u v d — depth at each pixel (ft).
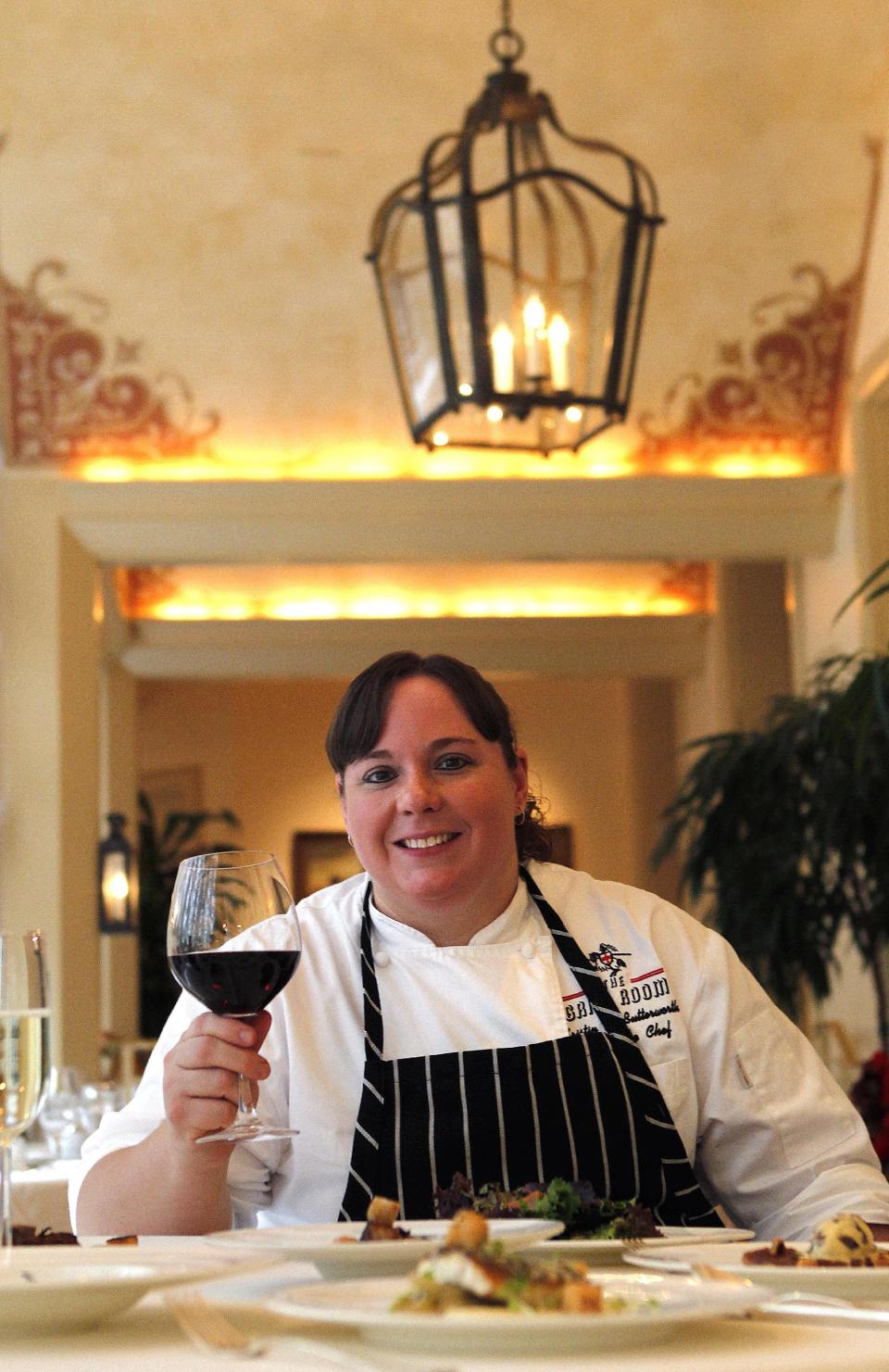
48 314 19.99
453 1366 3.37
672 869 39.37
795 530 21.07
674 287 19.88
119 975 29.48
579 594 30.14
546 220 11.57
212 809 42.93
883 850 16.84
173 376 20.48
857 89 18.51
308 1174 6.52
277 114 18.66
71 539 21.02
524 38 18.04
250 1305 4.23
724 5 17.81
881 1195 6.32
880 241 19.25
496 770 6.88
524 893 7.13
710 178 19.11
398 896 6.80
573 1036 6.58
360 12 17.92
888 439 20.03
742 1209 6.85
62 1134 13.87
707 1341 3.71
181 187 19.15
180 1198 5.52
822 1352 3.51
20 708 20.56
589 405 11.53
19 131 18.66
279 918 5.32
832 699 17.43
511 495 20.89
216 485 20.79
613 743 42.88
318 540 20.98
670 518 20.99
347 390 20.65
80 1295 3.73
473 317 11.40
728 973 6.95
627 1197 6.34
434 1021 6.67
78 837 21.06
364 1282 4.03
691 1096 6.75
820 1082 6.87
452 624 29.68
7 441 20.75
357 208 19.38
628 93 18.42
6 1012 4.76
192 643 29.53
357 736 6.80
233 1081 5.37
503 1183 6.29
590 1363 3.40
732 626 29.55
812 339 20.31
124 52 18.17
